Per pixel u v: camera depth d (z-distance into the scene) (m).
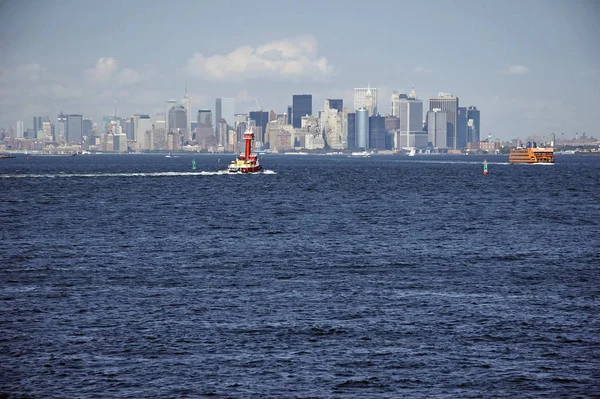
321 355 187.00
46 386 168.50
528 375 175.00
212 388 167.62
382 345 194.38
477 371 177.12
